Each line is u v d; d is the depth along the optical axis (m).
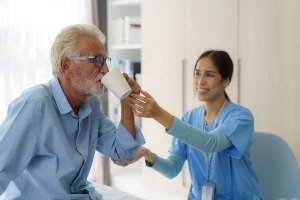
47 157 1.31
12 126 1.21
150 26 3.07
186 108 2.87
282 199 1.80
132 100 1.42
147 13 3.09
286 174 1.84
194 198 1.85
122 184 3.41
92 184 1.65
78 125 1.39
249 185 1.75
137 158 1.67
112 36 3.48
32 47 2.87
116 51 3.56
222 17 2.62
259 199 1.72
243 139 1.65
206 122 1.83
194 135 1.52
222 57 1.73
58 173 1.30
